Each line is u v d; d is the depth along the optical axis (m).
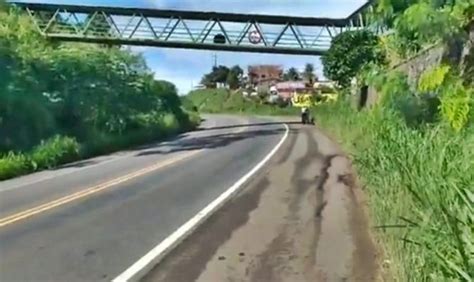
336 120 36.97
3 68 28.34
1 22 33.78
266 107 107.12
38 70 31.33
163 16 49.69
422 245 4.58
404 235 5.91
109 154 29.17
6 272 7.51
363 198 12.60
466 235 3.72
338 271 7.32
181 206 12.30
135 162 23.55
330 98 53.56
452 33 7.91
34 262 7.96
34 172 21.38
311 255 8.12
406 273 5.61
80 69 34.56
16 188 16.44
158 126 43.19
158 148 31.69
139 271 7.50
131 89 40.91
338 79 39.62
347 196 13.12
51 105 31.20
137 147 33.44
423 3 7.98
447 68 7.26
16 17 37.12
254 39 50.53
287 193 13.92
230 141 34.66
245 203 12.59
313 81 105.69
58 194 14.65
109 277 7.27
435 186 4.71
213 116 88.19
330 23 50.50
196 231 9.81
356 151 17.72
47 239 9.34
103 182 16.91
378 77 10.48
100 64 36.94
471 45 7.85
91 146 29.28
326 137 36.62
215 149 28.75
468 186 4.40
